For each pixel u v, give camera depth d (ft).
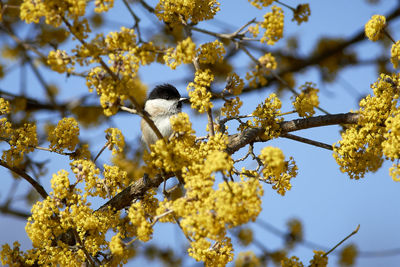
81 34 15.49
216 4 20.84
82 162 19.08
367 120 20.42
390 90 20.33
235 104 20.11
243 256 21.31
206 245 14.84
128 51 16.17
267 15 15.72
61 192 17.90
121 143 17.74
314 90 15.97
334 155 20.62
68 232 22.66
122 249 15.10
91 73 16.03
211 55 18.70
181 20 20.26
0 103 21.43
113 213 22.08
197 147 20.16
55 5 15.11
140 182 24.36
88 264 19.97
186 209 14.93
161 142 16.48
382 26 20.33
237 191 14.38
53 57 15.51
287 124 23.75
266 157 14.97
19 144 20.95
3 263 18.30
